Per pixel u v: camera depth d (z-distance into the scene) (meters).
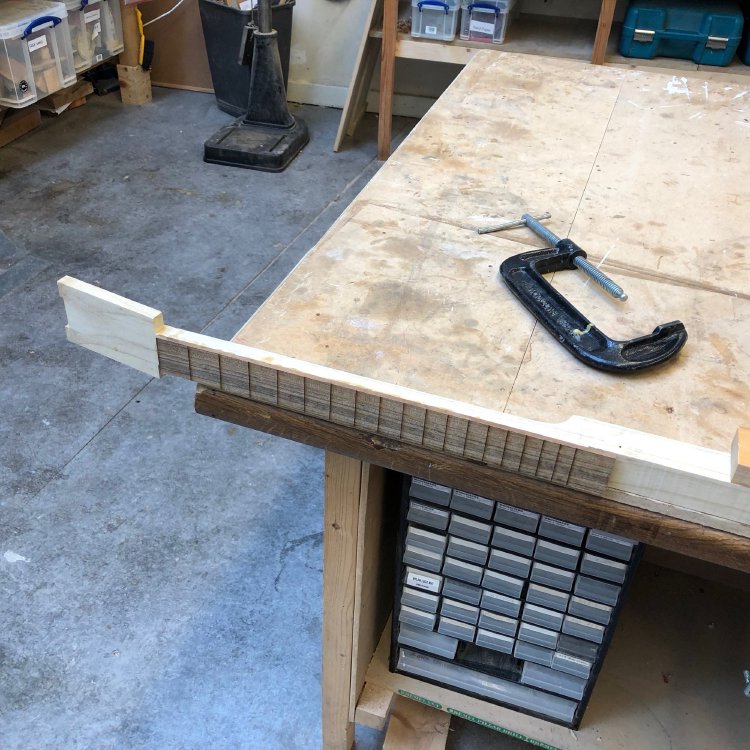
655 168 1.35
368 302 0.95
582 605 0.99
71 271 2.49
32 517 1.69
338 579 1.05
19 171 3.06
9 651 1.43
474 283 1.00
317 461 1.89
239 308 2.35
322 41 3.62
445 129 1.46
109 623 1.49
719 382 0.85
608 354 0.87
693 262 1.08
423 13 2.91
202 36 3.68
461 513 0.97
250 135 3.29
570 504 0.75
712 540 0.71
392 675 1.21
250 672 1.43
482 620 1.08
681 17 2.70
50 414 1.96
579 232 1.14
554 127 1.49
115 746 1.30
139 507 1.73
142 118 3.55
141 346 0.85
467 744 1.34
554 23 3.19
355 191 3.04
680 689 1.24
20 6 2.98
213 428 1.95
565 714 1.15
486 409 0.75
